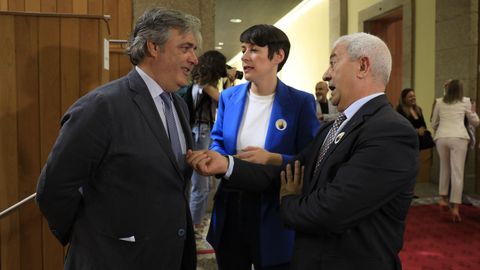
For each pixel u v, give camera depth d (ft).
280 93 5.95
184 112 5.40
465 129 15.08
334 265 4.22
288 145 5.90
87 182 4.45
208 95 10.73
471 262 11.05
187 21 4.60
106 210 4.36
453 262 11.05
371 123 4.24
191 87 10.83
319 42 31.17
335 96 4.77
